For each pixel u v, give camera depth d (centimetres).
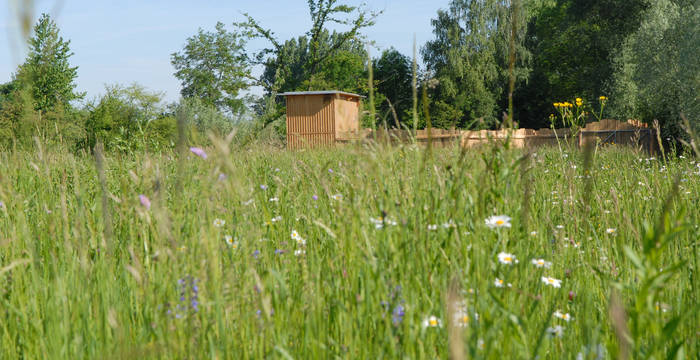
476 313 161
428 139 194
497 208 206
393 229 189
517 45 4422
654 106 2131
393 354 150
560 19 4647
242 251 204
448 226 191
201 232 169
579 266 271
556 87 4634
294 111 2769
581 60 4203
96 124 1845
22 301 185
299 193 360
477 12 4353
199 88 5847
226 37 5866
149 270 206
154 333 165
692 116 1844
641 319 126
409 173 203
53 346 169
